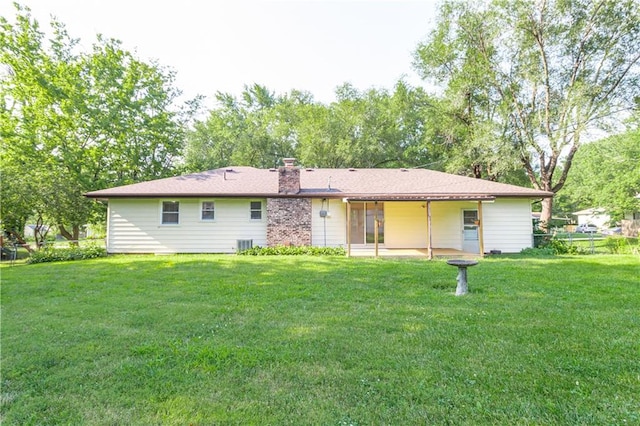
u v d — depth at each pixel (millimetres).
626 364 3270
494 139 18812
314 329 4379
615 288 6730
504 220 14516
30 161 18031
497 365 3275
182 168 25094
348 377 3061
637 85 17328
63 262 11828
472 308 5332
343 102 29562
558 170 43656
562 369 3184
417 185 15273
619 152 24281
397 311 5195
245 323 4656
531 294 6266
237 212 14727
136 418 2480
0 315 5125
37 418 2496
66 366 3355
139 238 14352
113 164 21234
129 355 3609
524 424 2354
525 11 18047
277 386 2920
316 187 15250
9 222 15062
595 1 17188
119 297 6246
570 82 18906
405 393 2768
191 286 7184
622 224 26969
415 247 14867
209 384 2959
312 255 13164
